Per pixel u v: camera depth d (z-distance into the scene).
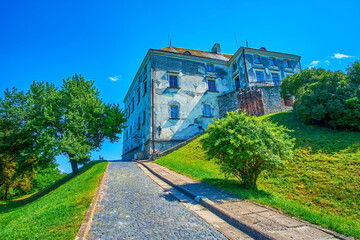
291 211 4.78
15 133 16.20
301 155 9.08
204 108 24.27
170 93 22.72
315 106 11.55
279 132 7.34
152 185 8.62
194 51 29.22
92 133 18.33
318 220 4.24
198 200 6.11
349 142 9.09
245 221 4.26
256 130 6.88
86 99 18.00
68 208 5.69
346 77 11.72
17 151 16.97
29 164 17.53
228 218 4.64
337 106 10.63
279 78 27.16
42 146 15.20
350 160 7.59
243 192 6.45
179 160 14.20
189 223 4.56
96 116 19.55
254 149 6.50
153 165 13.83
